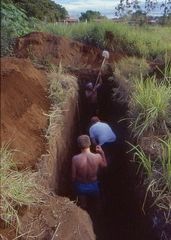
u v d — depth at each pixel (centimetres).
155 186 290
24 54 601
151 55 701
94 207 381
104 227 374
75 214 260
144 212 303
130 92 463
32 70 446
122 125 457
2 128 323
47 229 244
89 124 534
